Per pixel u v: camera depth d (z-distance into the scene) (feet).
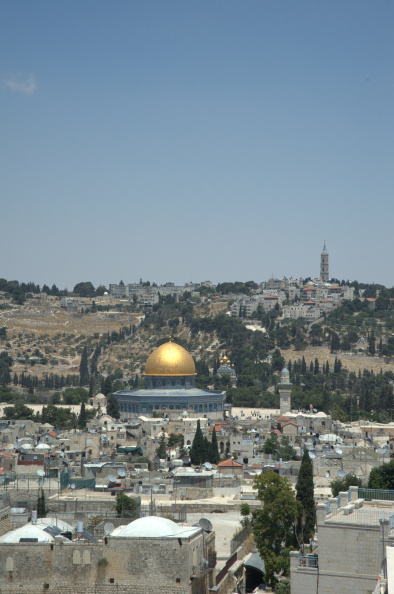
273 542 506.48
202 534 426.92
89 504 596.70
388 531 339.36
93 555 394.52
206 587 418.10
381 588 303.89
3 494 535.60
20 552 396.57
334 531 345.51
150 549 392.27
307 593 346.13
